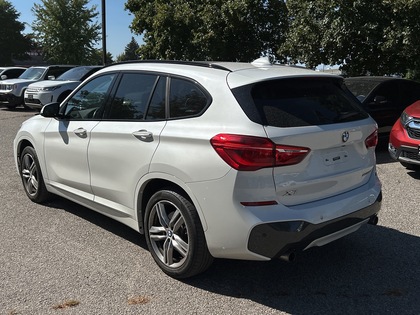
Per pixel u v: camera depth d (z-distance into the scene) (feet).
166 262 11.99
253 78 10.91
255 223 10.02
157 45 61.00
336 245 14.21
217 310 10.50
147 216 12.41
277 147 10.07
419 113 21.44
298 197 10.60
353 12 35.24
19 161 18.76
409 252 13.65
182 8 57.98
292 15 43.34
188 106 11.60
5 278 11.90
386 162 25.89
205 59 59.67
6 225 15.80
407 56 35.70
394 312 10.41
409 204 18.10
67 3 139.95
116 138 13.07
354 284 11.75
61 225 15.85
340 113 11.73
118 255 13.42
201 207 10.73
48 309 10.46
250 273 12.35
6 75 66.49
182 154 11.05
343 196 11.44
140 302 10.80
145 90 12.94
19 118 48.73
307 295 11.19
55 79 52.49
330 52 39.50
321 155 10.96
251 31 58.39
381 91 28.58
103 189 13.87
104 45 67.46
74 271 12.35
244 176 10.06
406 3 31.32
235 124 10.37
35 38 143.33
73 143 14.88
